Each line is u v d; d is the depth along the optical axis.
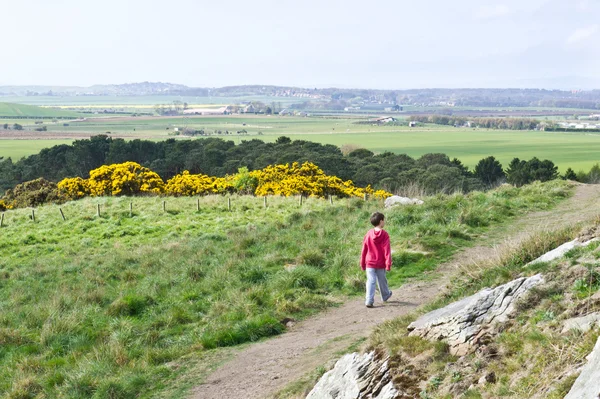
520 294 6.71
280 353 10.22
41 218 32.28
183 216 31.44
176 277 17.41
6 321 15.45
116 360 11.34
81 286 18.28
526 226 17.44
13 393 10.44
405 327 7.68
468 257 14.82
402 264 15.09
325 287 14.63
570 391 4.38
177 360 10.99
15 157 195.25
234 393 8.69
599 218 10.40
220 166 108.00
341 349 9.20
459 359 6.13
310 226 21.70
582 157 173.75
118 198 37.25
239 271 16.59
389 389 6.08
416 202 24.06
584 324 5.48
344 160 94.06
